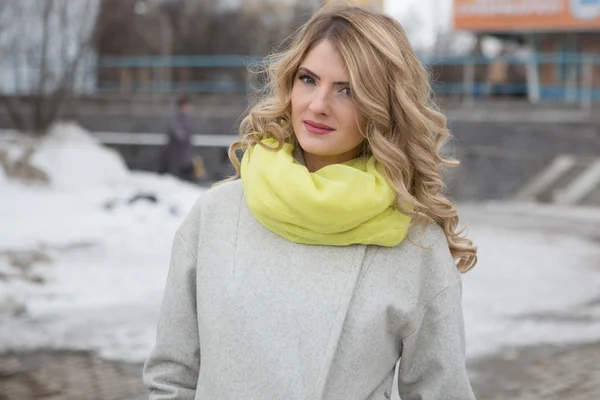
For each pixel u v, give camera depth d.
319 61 2.21
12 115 21.25
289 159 2.20
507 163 21.50
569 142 21.66
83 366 6.39
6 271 8.87
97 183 16.73
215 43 42.59
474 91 32.28
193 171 18.92
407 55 2.27
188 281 2.31
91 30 20.61
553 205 19.34
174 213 13.34
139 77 40.00
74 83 20.48
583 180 20.42
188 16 43.06
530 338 7.45
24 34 20.25
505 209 18.22
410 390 2.34
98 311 7.89
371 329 2.16
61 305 8.03
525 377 6.41
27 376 6.11
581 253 12.10
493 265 10.82
